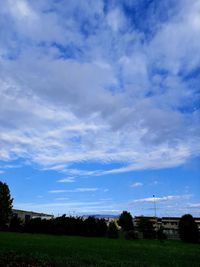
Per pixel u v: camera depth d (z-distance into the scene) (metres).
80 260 29.66
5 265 23.17
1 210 104.25
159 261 33.34
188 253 46.09
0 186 106.12
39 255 31.00
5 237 64.62
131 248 52.44
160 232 104.06
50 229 98.69
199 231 92.44
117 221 129.00
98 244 58.22
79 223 99.38
